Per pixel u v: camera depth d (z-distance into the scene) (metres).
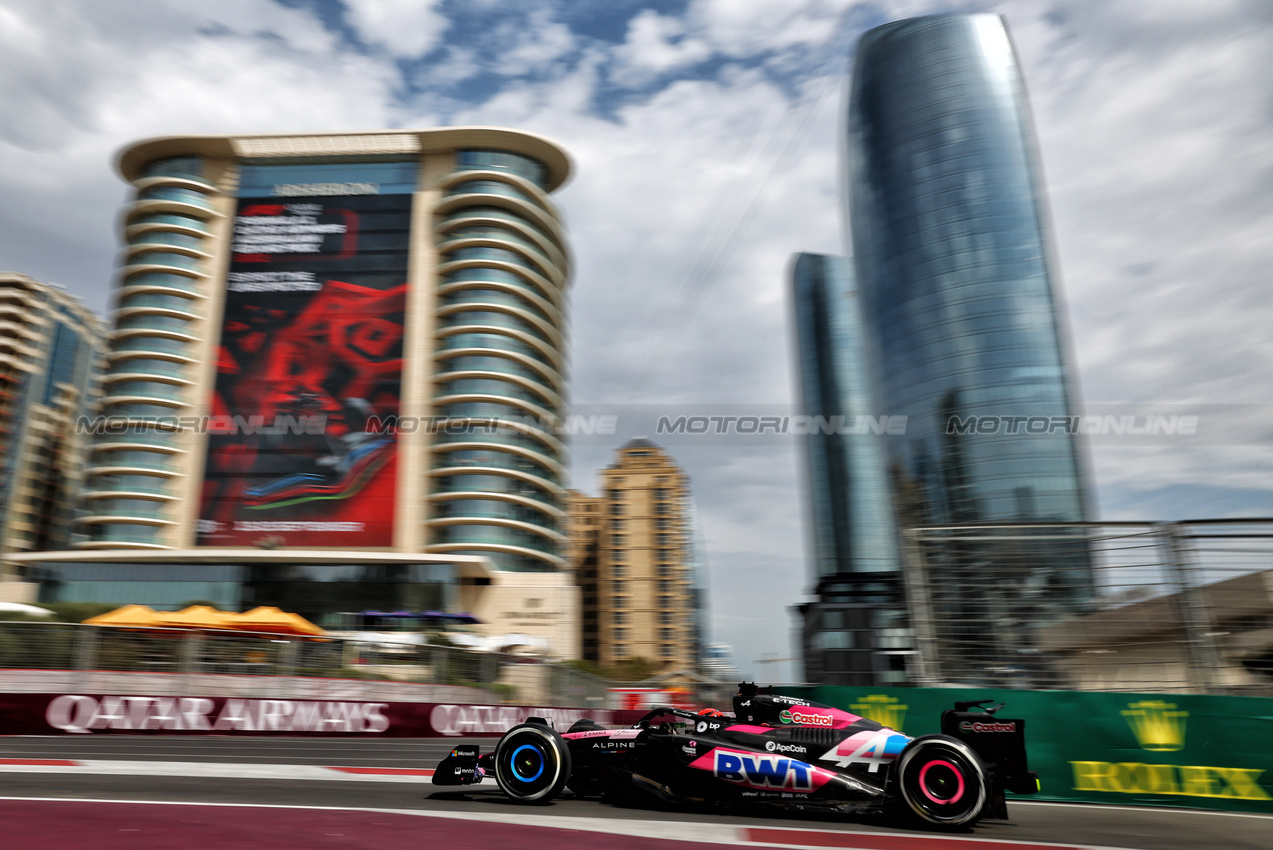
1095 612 8.40
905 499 94.88
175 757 10.02
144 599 56.16
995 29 105.88
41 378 102.19
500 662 20.78
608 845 4.99
